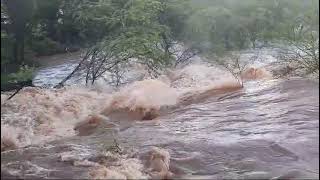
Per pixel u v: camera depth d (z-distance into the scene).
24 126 8.99
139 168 6.70
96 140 8.09
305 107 9.20
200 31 13.49
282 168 6.71
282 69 12.94
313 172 6.59
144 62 13.07
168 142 7.71
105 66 12.98
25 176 6.38
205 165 6.86
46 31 14.62
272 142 7.52
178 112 9.76
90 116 9.83
